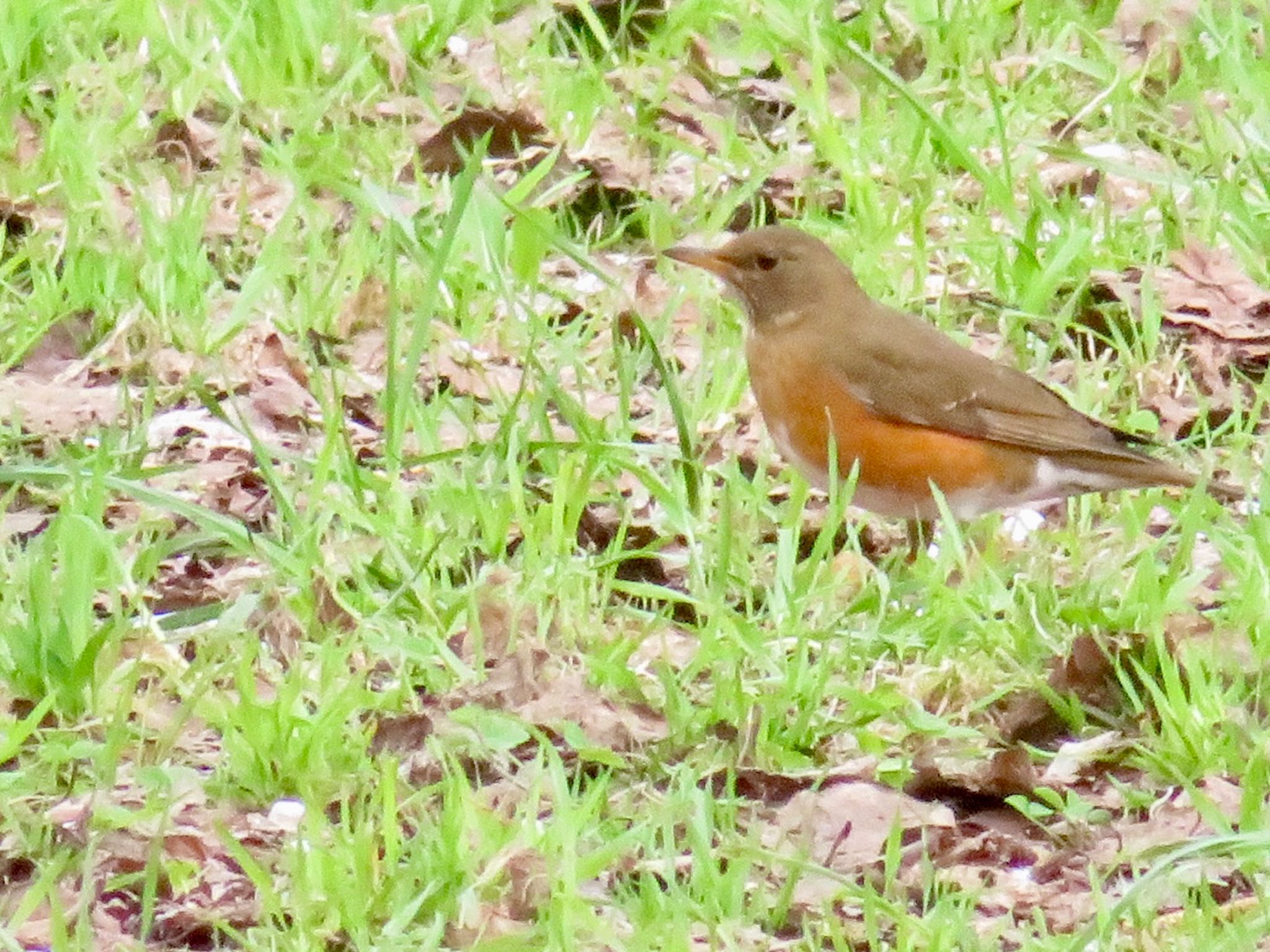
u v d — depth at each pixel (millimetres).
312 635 10586
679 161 15641
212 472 12031
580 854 9086
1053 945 8578
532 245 14039
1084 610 10820
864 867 9156
